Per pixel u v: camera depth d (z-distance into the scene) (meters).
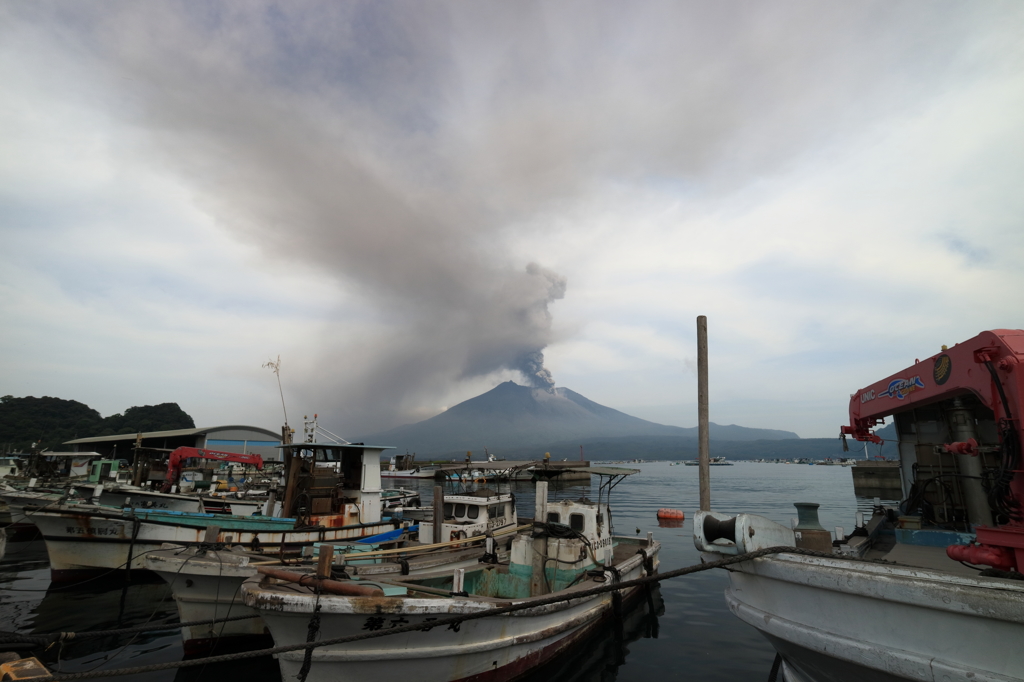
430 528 14.74
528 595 11.28
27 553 21.16
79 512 14.97
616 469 15.19
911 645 4.66
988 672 4.22
